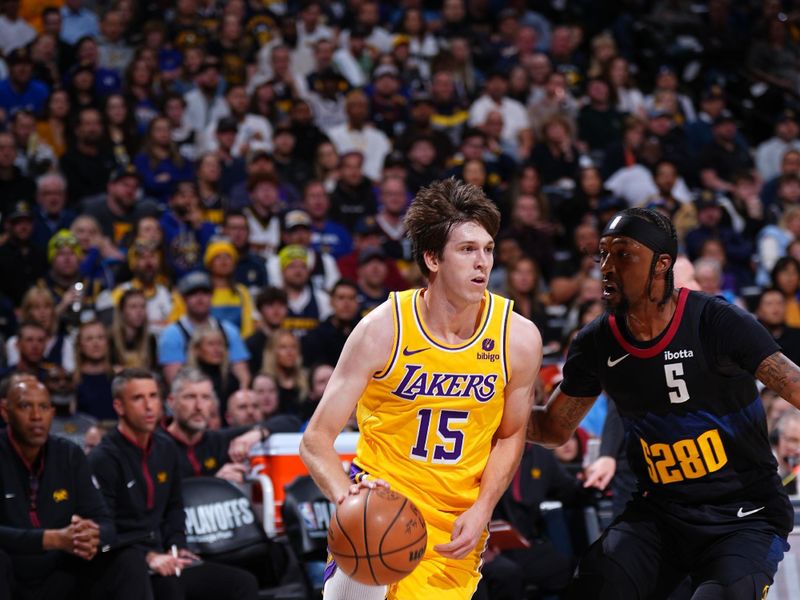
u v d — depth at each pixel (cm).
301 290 1262
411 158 1593
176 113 1606
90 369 1053
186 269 1309
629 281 497
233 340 1129
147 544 769
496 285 1371
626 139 1756
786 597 635
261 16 1878
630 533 522
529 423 564
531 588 889
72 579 726
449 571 504
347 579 493
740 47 2250
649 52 2244
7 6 1720
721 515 509
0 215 1345
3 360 1066
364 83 1875
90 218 1268
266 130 1645
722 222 1574
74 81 1591
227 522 814
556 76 1856
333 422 486
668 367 503
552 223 1534
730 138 1841
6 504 718
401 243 1440
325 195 1431
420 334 483
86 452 883
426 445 490
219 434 880
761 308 1224
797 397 482
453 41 1908
